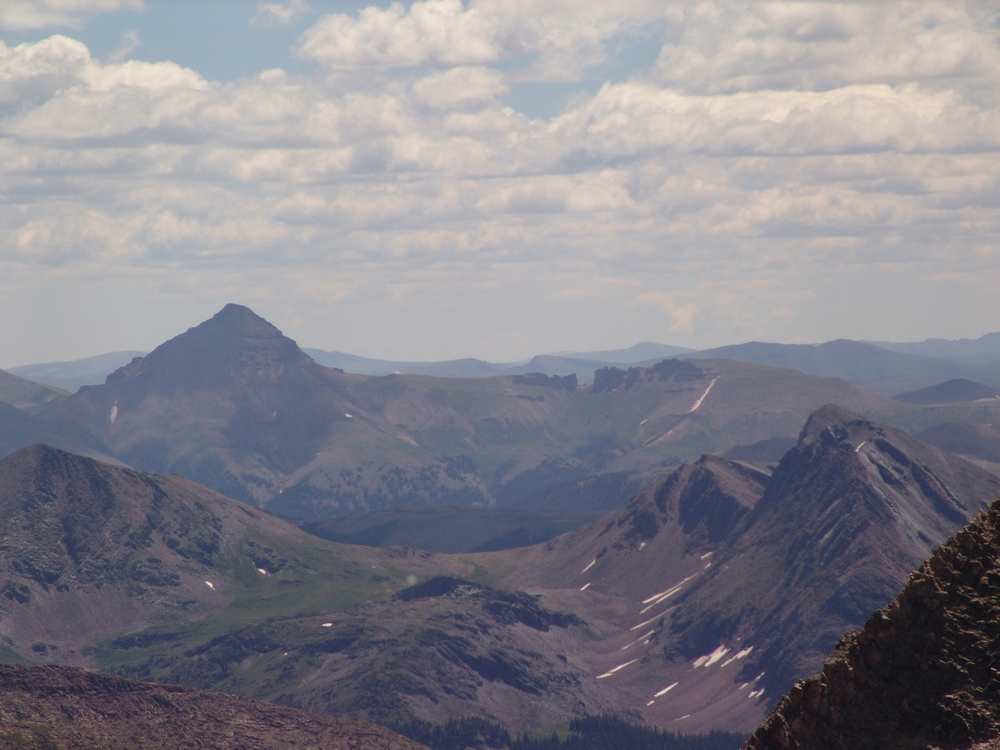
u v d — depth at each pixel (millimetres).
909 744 137625
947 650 141875
